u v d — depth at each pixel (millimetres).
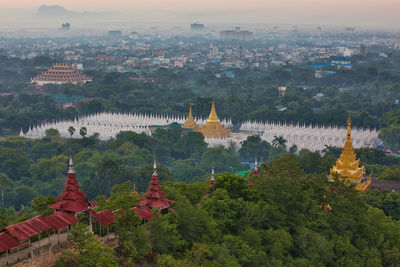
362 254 166000
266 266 146625
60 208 132500
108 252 131625
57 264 122188
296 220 172750
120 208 138250
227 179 180000
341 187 186125
